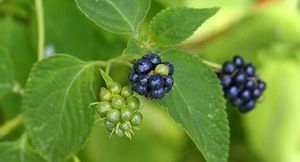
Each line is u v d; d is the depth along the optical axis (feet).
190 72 1.37
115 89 1.25
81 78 1.41
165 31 1.36
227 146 1.35
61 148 1.42
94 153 2.02
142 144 2.10
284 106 2.15
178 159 2.14
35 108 1.41
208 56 2.08
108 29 1.36
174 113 1.34
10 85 1.61
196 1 1.62
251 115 2.14
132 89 1.26
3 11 1.91
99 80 1.65
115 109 1.24
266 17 2.13
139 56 1.33
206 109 1.36
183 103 1.35
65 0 1.87
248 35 2.10
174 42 1.36
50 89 1.41
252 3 2.09
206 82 1.37
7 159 1.55
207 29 2.01
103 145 2.03
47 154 1.42
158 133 2.12
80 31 1.89
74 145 1.42
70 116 1.41
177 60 1.37
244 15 2.10
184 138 2.14
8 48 1.89
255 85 1.55
